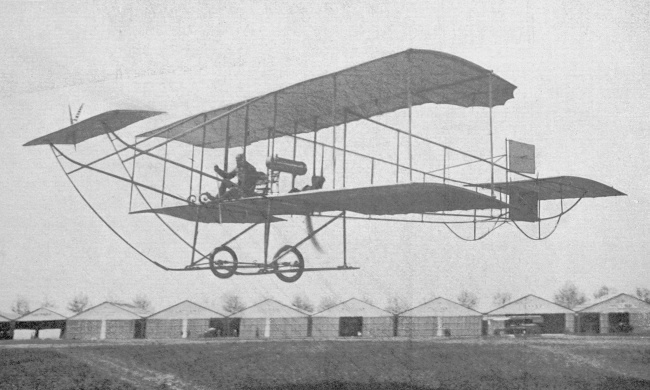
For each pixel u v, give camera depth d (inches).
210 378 826.8
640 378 864.3
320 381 841.5
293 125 840.3
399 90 742.5
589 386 858.8
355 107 784.3
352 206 790.5
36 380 762.8
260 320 1013.8
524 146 954.1
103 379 791.7
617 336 1016.2
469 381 868.6
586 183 901.2
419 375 859.4
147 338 993.5
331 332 1010.7
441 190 681.6
